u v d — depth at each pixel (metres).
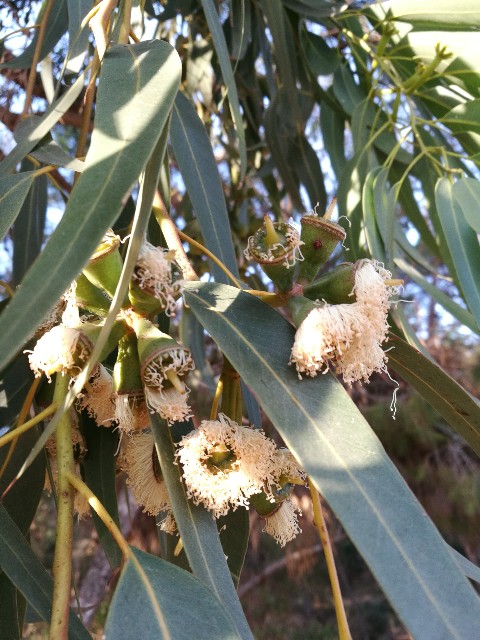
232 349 0.15
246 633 0.15
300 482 0.17
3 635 0.20
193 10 0.40
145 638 0.13
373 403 0.71
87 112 0.21
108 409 0.19
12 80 0.40
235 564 0.21
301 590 1.02
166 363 0.15
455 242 0.26
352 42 0.35
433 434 0.69
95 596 0.64
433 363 0.20
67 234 0.12
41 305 0.12
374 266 0.17
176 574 0.14
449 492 0.70
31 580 0.17
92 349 0.15
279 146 0.40
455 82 0.31
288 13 0.36
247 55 0.41
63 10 0.30
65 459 0.15
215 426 0.16
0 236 0.17
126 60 0.16
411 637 0.12
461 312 0.27
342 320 0.15
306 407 0.15
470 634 0.12
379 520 0.13
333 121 0.37
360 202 0.31
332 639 1.02
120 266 0.16
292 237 0.17
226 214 0.26
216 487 0.15
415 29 0.31
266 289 0.48
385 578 0.12
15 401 0.26
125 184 0.13
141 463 0.18
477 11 0.29
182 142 0.26
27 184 0.18
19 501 0.23
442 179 0.28
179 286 0.16
